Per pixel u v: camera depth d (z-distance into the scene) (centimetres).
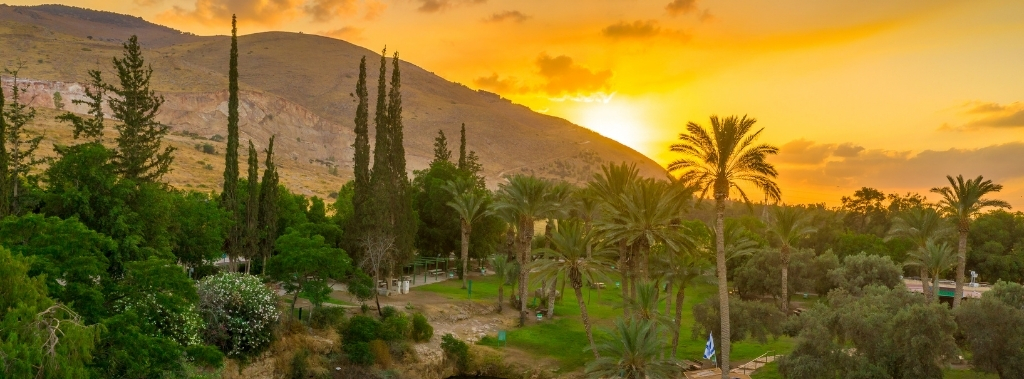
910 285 9131
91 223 4656
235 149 6944
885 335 4453
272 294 5041
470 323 6750
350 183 11075
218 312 4575
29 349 2386
